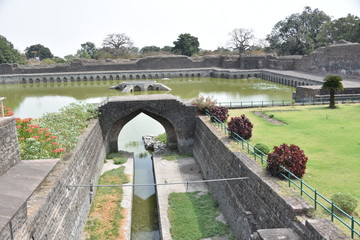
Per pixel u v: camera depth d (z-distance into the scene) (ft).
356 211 30.37
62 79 207.92
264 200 35.47
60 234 34.19
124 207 50.78
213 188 54.34
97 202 52.24
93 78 210.79
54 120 56.54
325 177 38.88
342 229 26.48
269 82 186.91
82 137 52.49
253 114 75.61
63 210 35.99
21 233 24.27
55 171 36.91
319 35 244.63
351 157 45.68
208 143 60.75
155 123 105.40
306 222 27.63
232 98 129.39
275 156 36.96
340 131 59.16
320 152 48.11
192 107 73.51
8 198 22.71
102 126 71.97
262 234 28.76
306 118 69.92
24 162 30.09
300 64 193.47
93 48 416.67
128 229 44.80
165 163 69.10
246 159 42.96
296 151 37.91
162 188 56.90
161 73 217.97
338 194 30.78
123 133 95.86
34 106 124.67
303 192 33.09
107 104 71.41
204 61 236.63
